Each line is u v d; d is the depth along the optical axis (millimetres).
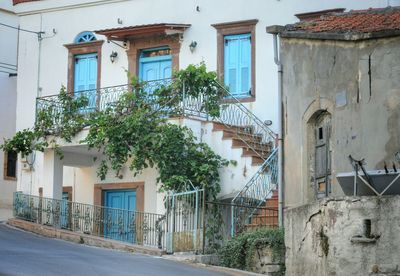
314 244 14508
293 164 18172
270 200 19750
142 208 23562
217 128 22125
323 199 14102
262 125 23422
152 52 26406
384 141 16094
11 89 32062
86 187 24938
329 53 17281
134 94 22688
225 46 25156
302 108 17906
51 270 14062
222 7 25266
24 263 14781
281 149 18703
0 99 31609
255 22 24672
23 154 24547
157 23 26016
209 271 16328
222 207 19719
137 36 26250
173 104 22062
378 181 14008
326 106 17172
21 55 28188
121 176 24172
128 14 26703
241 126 23234
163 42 25984
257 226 19109
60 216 22656
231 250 18125
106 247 20266
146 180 23594
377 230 13328
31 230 22578
